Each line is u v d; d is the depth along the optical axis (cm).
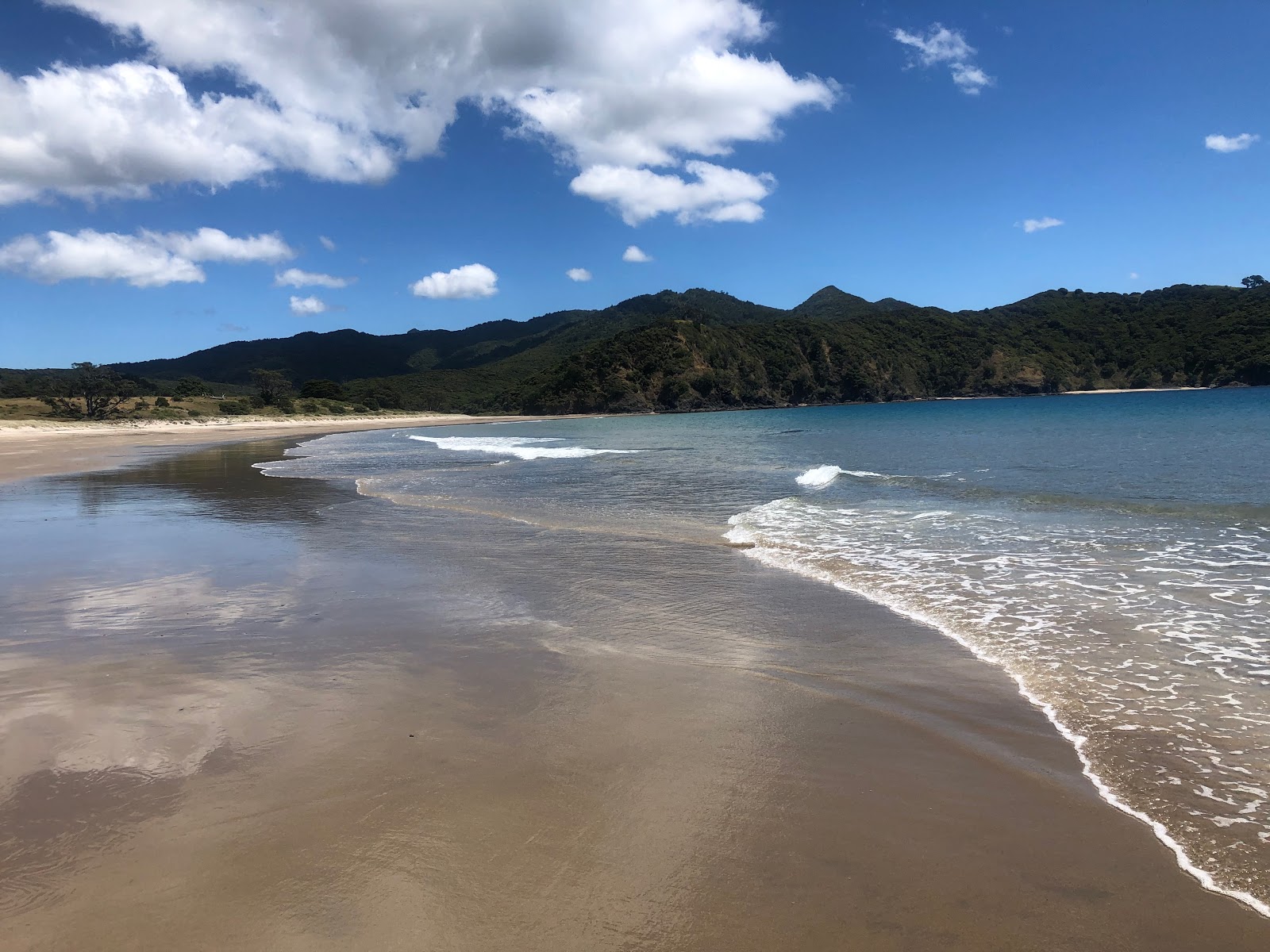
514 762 405
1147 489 1437
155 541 1071
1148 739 427
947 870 307
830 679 533
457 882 298
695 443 3659
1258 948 258
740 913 279
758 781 386
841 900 288
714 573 859
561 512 1341
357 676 537
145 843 323
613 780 385
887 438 3519
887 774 393
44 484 1877
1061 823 343
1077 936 266
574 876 303
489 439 4503
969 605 710
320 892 290
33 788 372
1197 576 784
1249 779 379
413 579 833
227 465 2517
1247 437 2716
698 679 534
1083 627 631
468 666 561
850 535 1072
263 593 772
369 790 371
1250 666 532
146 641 616
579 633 641
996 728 447
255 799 361
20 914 277
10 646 604
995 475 1770
